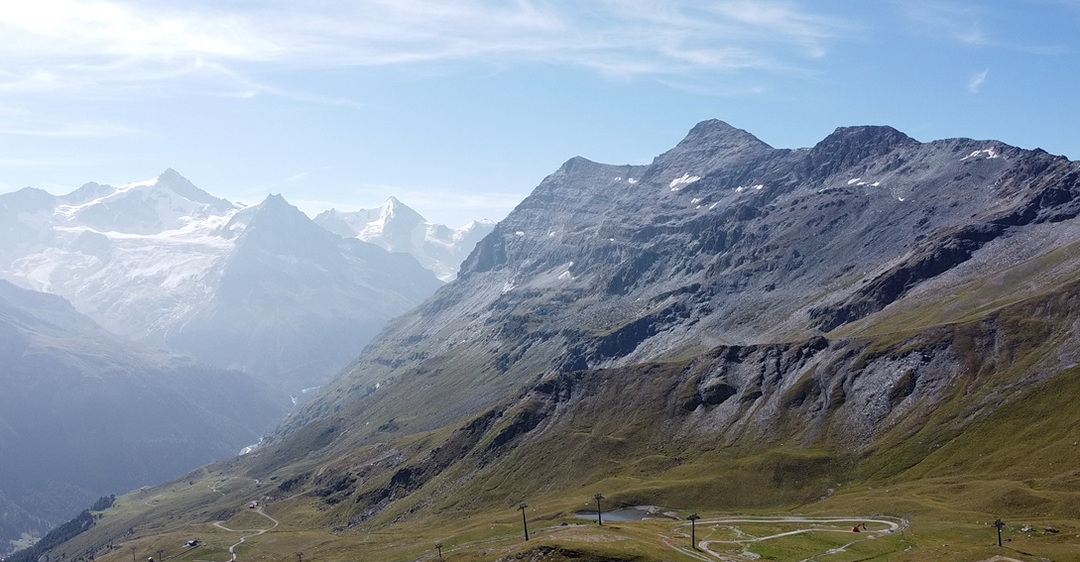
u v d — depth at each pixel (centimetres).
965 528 18512
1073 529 17588
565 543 18062
